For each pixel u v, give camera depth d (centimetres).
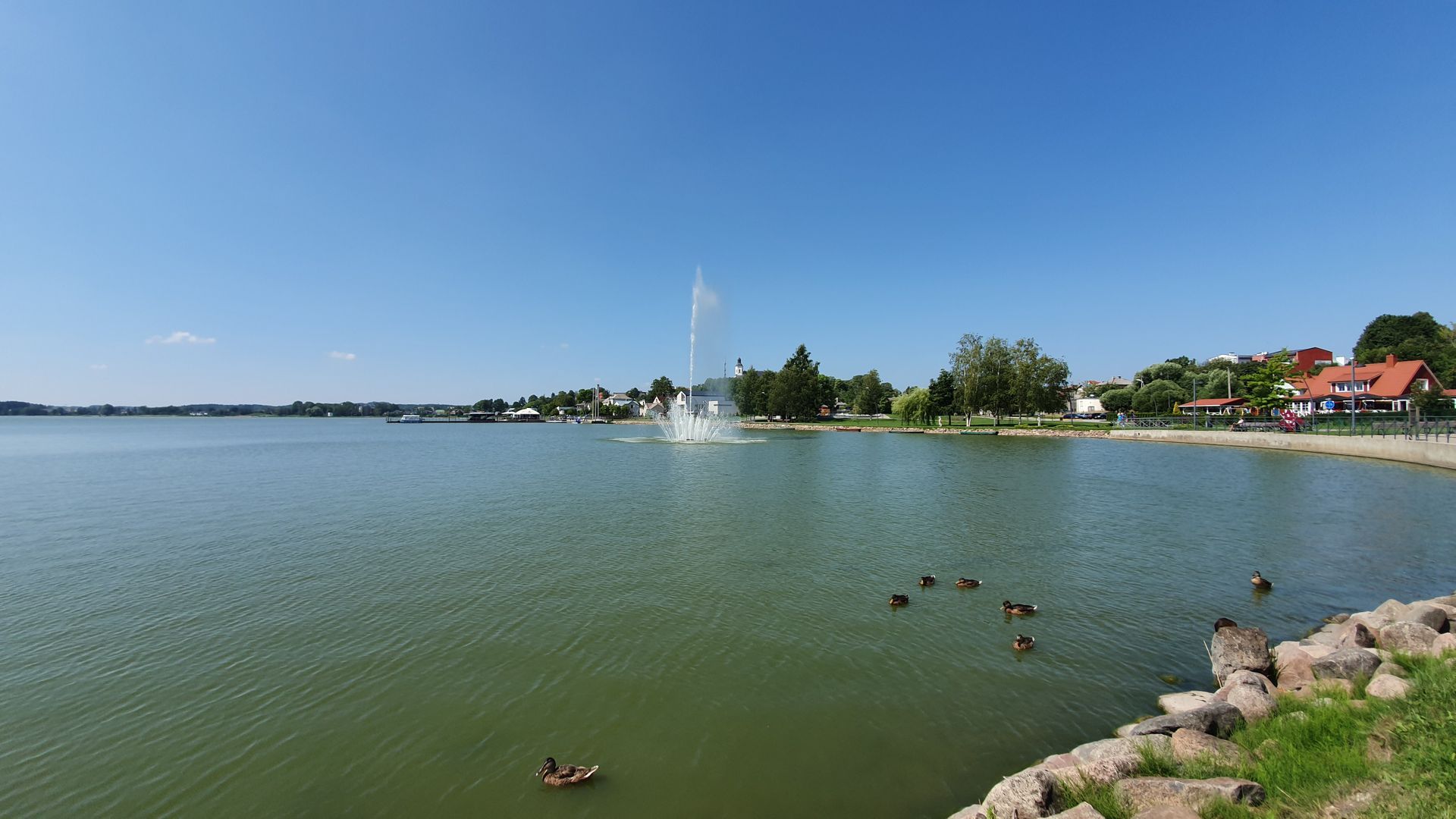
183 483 4384
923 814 819
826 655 1315
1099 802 706
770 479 4341
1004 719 1055
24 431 18000
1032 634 1428
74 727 1052
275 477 4766
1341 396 9100
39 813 842
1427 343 10550
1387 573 1911
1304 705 905
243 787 894
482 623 1506
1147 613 1569
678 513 2992
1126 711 1077
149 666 1280
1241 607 1614
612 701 1125
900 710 1088
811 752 962
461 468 5416
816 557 2112
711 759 946
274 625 1503
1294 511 2930
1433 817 552
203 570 1981
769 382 16425
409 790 880
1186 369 13838
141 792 885
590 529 2595
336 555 2166
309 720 1070
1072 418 13850
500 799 860
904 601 1622
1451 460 4303
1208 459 5509
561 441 10069
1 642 1403
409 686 1187
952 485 3925
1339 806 625
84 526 2734
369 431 17262
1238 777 732
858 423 14400
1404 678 948
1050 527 2598
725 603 1648
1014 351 10306
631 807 837
